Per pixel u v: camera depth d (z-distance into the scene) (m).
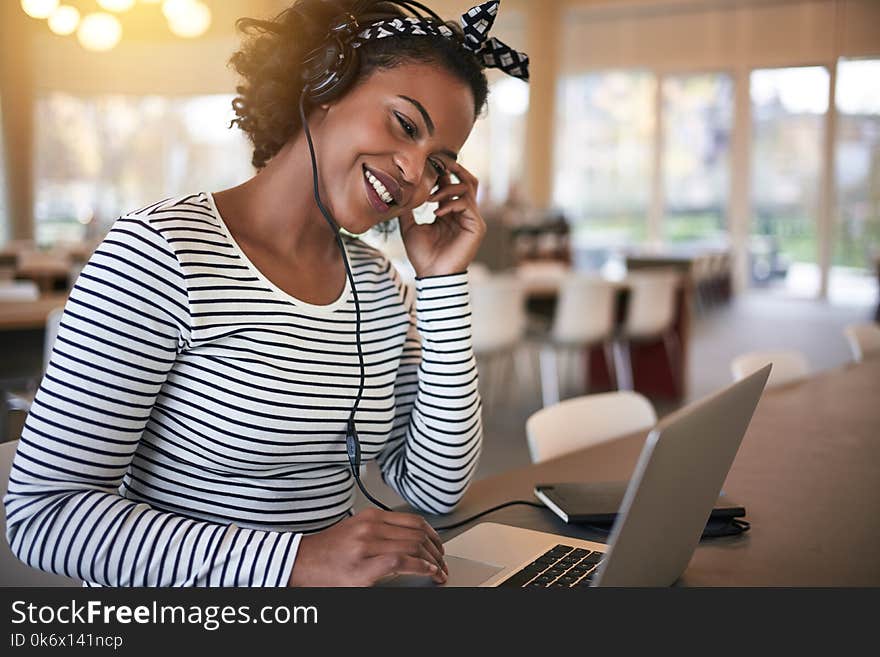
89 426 1.04
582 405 2.17
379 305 1.33
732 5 12.45
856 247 12.18
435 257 1.38
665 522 0.99
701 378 6.89
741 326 9.75
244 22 1.27
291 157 1.22
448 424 1.38
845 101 11.99
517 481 1.66
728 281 12.31
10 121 11.78
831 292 12.37
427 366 1.39
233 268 1.15
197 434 1.13
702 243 13.10
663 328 6.02
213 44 12.33
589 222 13.80
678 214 13.23
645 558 0.99
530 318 6.84
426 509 1.42
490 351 5.21
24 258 8.16
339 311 1.24
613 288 5.68
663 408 5.92
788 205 12.53
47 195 12.52
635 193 13.47
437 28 1.22
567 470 1.74
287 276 1.20
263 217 1.21
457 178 1.38
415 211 1.43
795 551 1.32
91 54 12.34
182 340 1.11
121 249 1.08
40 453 1.04
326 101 1.20
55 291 7.90
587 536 1.36
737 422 1.08
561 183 13.82
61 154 12.51
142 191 12.88
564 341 5.66
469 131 1.27
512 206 11.26
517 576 1.16
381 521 1.10
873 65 11.80
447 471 1.39
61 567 1.03
